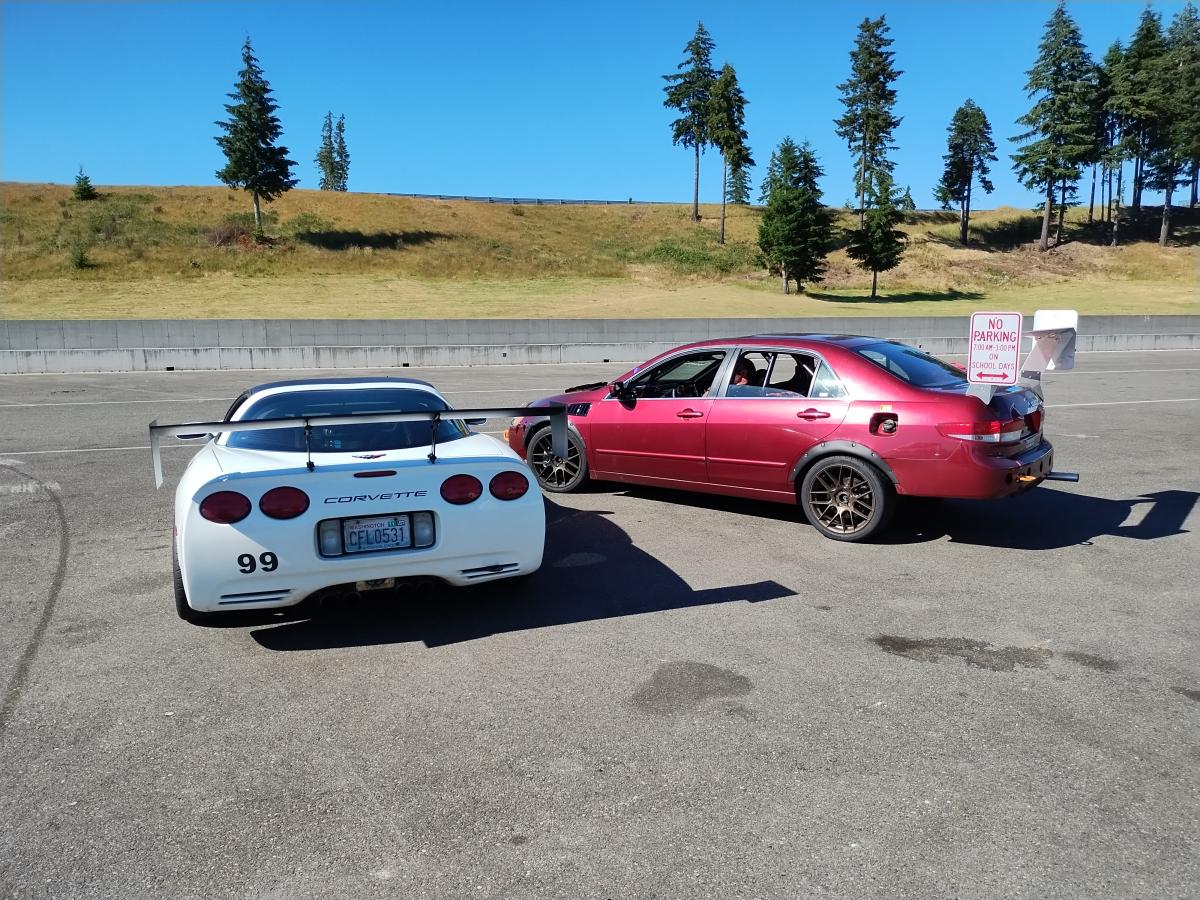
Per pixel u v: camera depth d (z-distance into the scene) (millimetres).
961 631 4180
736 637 4113
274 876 2379
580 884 2330
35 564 5320
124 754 3051
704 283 59156
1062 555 5465
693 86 81062
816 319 30031
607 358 25047
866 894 2275
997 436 5289
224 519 3779
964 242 77438
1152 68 74000
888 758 2982
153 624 4324
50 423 11578
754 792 2775
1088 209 89062
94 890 2318
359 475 3965
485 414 4164
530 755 3025
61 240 51062
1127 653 3902
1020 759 2973
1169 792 2762
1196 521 6305
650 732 3186
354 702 3455
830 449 5695
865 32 72375
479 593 4766
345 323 27359
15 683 3633
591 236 72125
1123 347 27641
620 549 5629
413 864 2428
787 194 55344
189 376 19828
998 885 2312
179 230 55844
